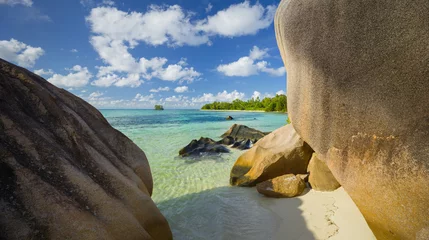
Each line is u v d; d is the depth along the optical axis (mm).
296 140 6727
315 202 5000
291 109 3344
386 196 2260
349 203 4652
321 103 2793
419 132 2043
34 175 2000
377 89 2277
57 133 2662
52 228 1838
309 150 6613
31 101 2666
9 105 2361
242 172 7148
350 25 2400
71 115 3205
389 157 2213
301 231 4008
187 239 4129
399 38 2115
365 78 2354
